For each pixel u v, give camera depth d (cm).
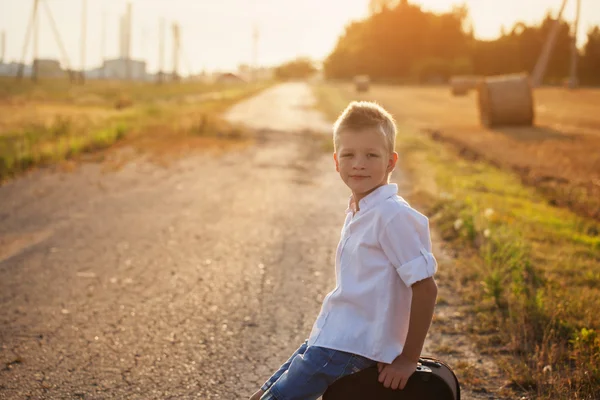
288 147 1795
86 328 459
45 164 1276
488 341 432
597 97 4512
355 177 225
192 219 852
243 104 4150
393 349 221
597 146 1709
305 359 228
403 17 12481
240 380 381
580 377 361
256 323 475
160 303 516
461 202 872
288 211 922
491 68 10281
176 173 1261
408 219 217
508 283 529
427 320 216
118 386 370
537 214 869
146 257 658
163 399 356
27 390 362
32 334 445
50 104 3303
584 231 796
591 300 491
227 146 1733
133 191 1052
